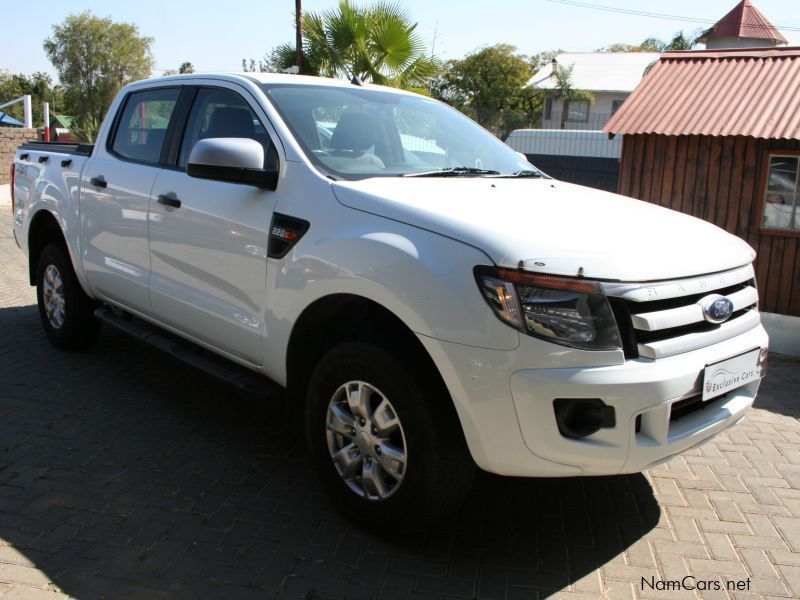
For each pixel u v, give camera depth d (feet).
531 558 9.34
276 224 10.30
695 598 8.61
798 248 21.80
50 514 9.89
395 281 8.58
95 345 17.46
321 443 10.03
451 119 13.98
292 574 8.77
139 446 12.19
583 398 7.81
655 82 25.81
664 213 10.71
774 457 12.75
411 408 8.66
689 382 8.38
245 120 11.73
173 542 9.35
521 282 7.87
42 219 16.94
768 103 22.99
